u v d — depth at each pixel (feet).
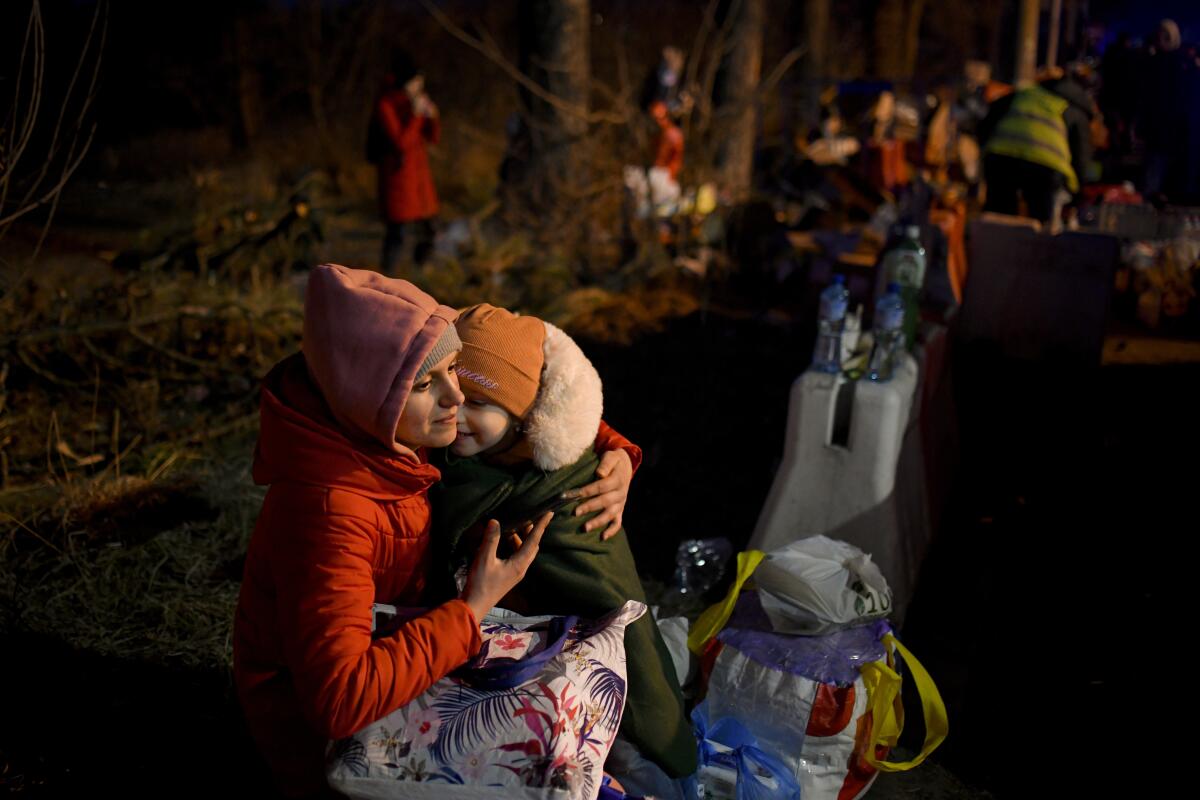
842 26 56.49
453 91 47.96
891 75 52.95
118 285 19.12
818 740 8.79
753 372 19.80
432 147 35.68
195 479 14.64
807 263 23.40
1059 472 16.62
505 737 6.58
